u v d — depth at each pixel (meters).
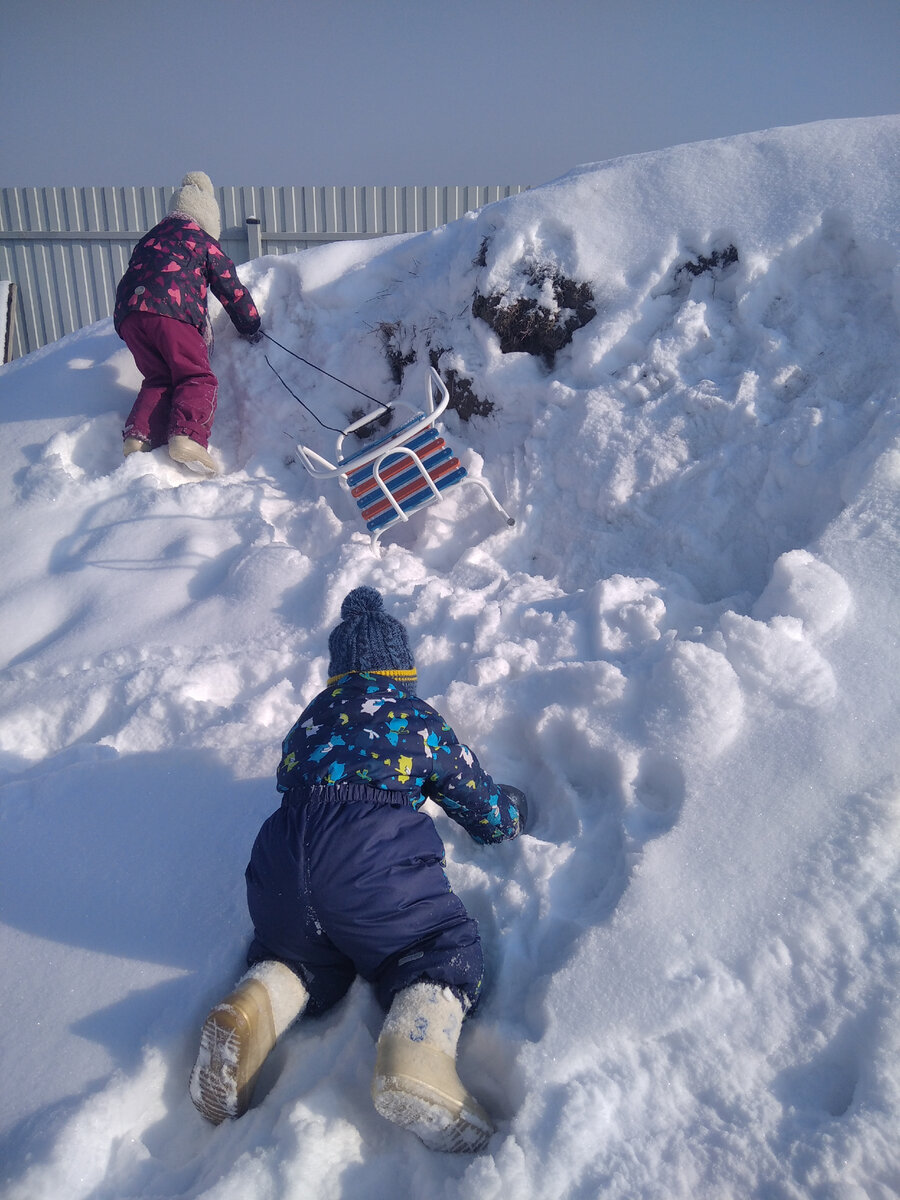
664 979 1.76
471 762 2.02
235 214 9.48
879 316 3.11
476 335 3.94
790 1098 1.59
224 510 4.05
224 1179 1.54
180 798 2.55
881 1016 1.63
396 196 9.37
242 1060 1.65
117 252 9.84
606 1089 1.62
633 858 2.01
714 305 3.50
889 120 3.50
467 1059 1.81
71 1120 1.69
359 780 1.86
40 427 4.54
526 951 1.97
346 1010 1.89
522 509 3.59
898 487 2.64
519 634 3.00
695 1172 1.50
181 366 4.27
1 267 9.93
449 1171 1.58
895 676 2.18
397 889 1.79
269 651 3.24
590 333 3.64
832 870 1.86
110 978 2.05
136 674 3.16
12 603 3.77
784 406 3.15
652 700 2.35
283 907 1.80
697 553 3.08
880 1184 1.44
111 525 4.00
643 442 3.33
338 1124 1.64
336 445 4.04
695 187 3.65
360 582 3.44
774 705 2.21
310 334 4.65
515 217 3.90
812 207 3.35
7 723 3.10
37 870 2.39
